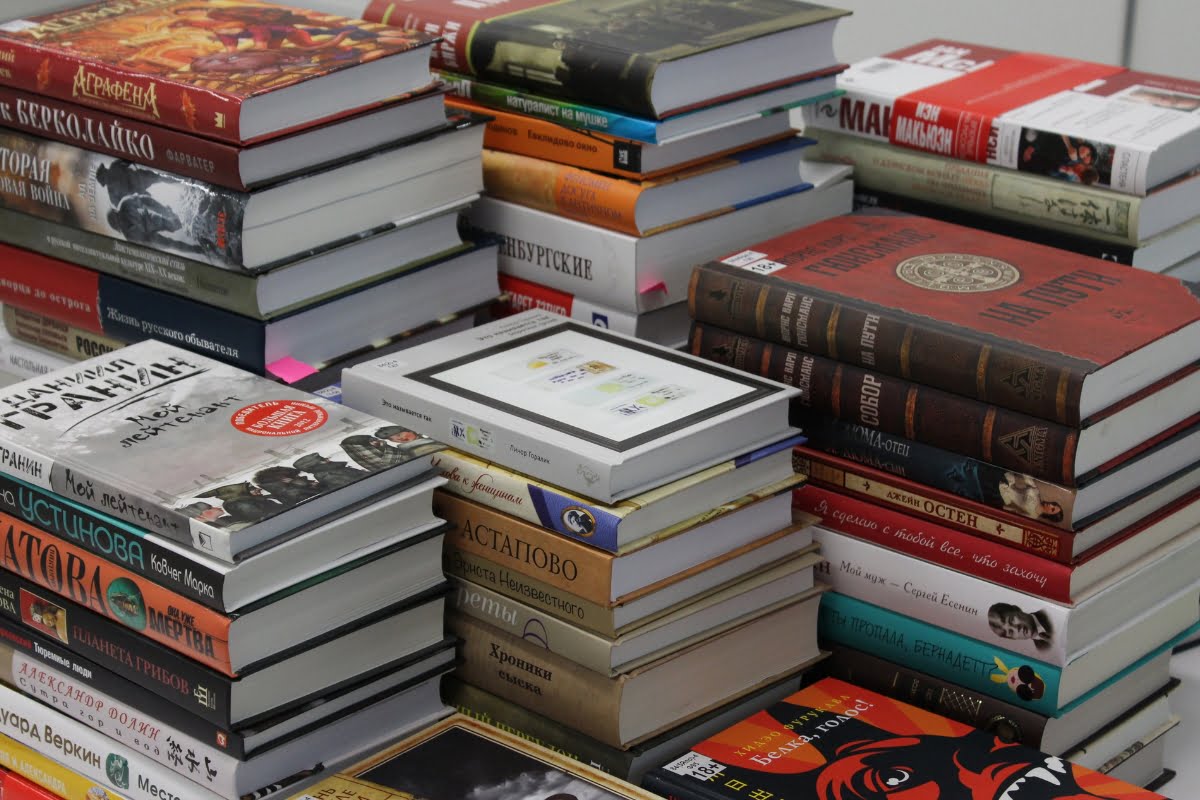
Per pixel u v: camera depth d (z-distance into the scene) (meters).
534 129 1.21
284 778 0.96
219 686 0.91
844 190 1.33
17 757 1.06
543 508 0.97
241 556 0.89
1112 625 1.03
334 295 1.12
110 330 1.20
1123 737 1.09
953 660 1.05
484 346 1.13
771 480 1.04
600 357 1.11
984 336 0.98
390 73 1.12
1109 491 0.99
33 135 1.18
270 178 1.06
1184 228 1.23
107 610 0.96
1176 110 1.24
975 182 1.26
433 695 1.06
